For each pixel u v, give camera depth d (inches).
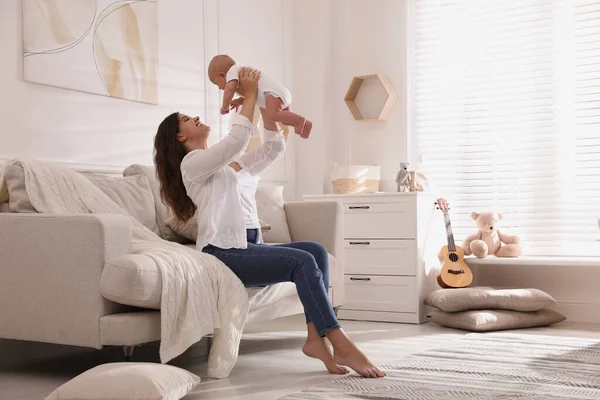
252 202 116.0
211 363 103.3
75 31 138.9
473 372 105.5
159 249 104.0
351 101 206.5
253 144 187.6
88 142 141.9
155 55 158.6
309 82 206.4
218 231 108.7
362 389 94.1
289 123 108.8
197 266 103.0
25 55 129.3
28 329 105.0
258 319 122.2
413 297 172.1
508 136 189.2
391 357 121.7
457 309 158.6
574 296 178.1
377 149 205.0
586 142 179.5
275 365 114.8
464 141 194.5
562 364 112.0
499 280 187.8
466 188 194.1
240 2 187.2
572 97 181.3
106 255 99.0
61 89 136.6
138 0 154.0
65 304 101.6
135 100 152.4
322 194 190.9
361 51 208.2
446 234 190.7
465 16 195.3
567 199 181.3
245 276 108.3
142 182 134.3
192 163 107.5
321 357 105.7
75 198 116.2
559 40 183.3
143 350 132.4
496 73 190.7
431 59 199.6
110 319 98.5
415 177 188.4
